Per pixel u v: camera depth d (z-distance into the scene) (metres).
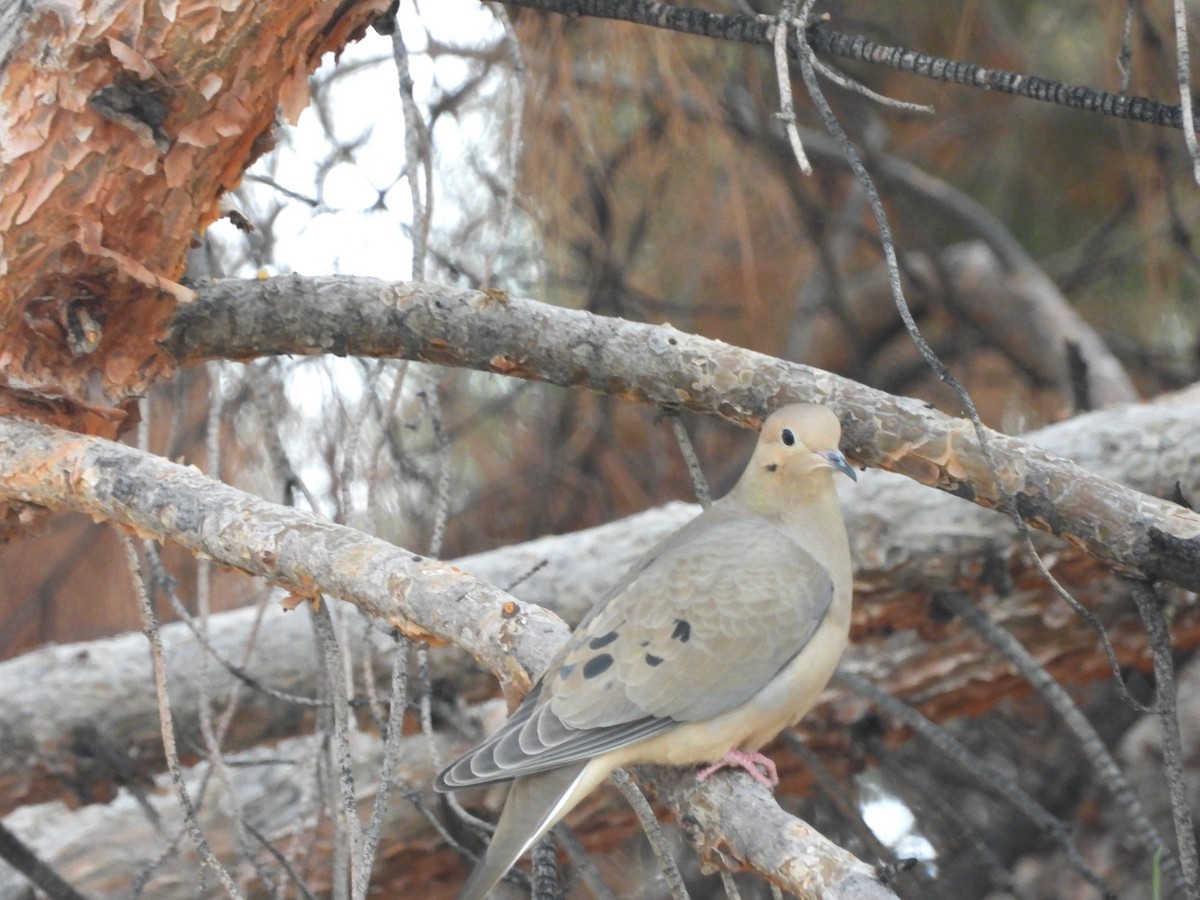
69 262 6.95
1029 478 7.05
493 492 13.05
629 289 12.83
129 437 12.28
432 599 6.01
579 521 13.13
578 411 13.24
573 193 11.95
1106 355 13.86
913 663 11.09
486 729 11.27
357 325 7.86
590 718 6.59
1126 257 14.05
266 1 6.45
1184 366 14.05
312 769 9.56
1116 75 12.05
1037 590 10.70
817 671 7.30
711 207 12.98
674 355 7.71
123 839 11.48
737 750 7.31
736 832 5.86
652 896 12.27
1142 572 6.86
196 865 11.22
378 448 7.40
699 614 7.08
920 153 14.51
